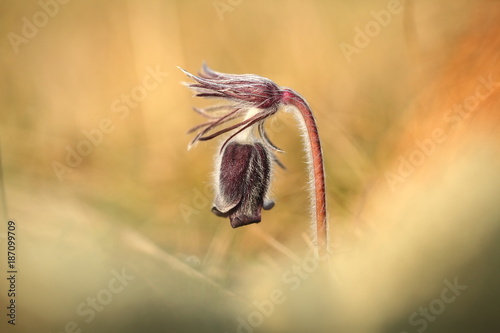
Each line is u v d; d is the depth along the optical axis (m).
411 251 0.40
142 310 0.40
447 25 0.60
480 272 0.39
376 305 0.40
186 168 0.58
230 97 0.43
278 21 0.67
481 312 0.39
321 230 0.44
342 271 0.41
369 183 0.51
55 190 0.54
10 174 0.56
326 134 0.57
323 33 0.66
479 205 0.39
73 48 0.67
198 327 0.40
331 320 0.40
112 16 0.68
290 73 0.65
